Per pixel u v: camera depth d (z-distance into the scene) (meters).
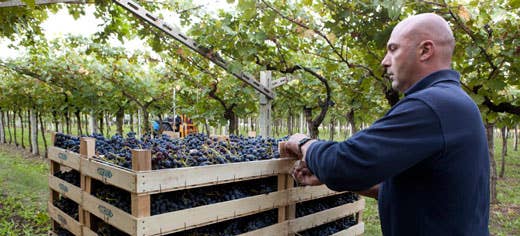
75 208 2.95
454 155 1.40
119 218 2.13
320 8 3.63
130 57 7.44
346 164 1.46
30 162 10.85
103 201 2.35
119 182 2.11
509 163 12.61
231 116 7.52
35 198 6.55
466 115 1.42
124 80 8.05
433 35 1.55
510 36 3.11
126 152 2.53
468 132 1.41
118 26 5.31
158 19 4.16
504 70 3.42
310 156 1.70
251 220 2.58
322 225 3.06
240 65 4.48
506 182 9.27
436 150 1.39
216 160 2.38
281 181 2.59
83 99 8.67
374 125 1.49
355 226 3.21
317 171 1.62
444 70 1.55
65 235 2.98
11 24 5.05
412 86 1.59
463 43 3.23
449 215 1.42
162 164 2.17
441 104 1.41
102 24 5.20
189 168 2.13
